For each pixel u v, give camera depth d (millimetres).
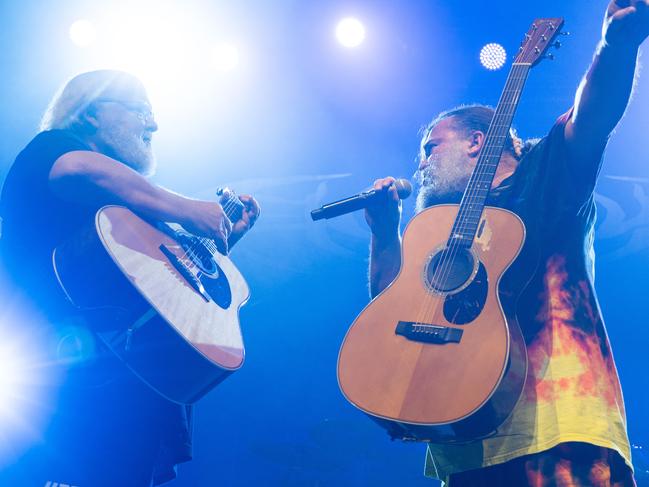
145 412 2715
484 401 2240
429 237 2732
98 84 3229
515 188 2773
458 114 3148
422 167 3123
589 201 2650
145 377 2650
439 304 2521
